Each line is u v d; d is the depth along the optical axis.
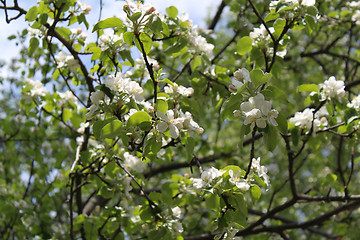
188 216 5.60
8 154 5.73
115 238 3.70
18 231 4.75
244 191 2.29
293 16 2.86
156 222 2.89
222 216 2.31
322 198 4.04
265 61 3.23
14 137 5.24
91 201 4.86
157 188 5.53
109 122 2.26
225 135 8.79
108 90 2.29
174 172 6.48
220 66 4.15
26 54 4.73
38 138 4.99
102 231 3.67
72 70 3.65
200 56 3.59
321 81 6.69
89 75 3.58
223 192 2.29
